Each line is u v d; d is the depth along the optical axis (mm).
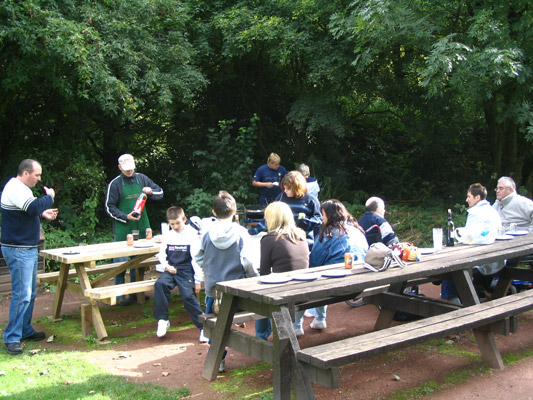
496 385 3697
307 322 5324
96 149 10797
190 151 11758
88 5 8336
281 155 12648
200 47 10367
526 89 8516
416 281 4988
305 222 5645
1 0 7141
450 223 5258
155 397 3482
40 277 5668
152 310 5934
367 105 12062
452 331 3484
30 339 4895
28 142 9508
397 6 8422
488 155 12969
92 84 8070
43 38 7316
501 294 5578
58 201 8680
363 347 3100
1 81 8172
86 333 4902
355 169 13406
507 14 8180
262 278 3682
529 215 6023
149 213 10992
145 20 9109
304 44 10328
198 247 4172
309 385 3119
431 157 12797
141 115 10914
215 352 3795
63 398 3471
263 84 12328
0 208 4504
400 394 3547
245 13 10055
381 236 5461
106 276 5555
